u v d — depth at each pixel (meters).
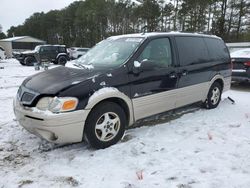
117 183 3.12
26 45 46.16
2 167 3.51
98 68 4.26
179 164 3.54
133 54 4.38
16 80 11.45
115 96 4.02
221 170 3.39
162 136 4.51
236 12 44.69
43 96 3.64
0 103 6.90
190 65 5.29
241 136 4.51
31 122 3.71
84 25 68.94
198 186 3.05
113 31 62.34
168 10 50.75
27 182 3.16
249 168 3.43
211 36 6.27
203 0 44.28
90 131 3.84
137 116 4.43
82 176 3.28
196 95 5.60
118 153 3.86
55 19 90.62
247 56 8.37
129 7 60.59
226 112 6.00
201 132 4.70
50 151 3.97
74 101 3.62
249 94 8.25
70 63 4.93
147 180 3.18
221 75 6.28
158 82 4.63
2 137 4.50
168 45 5.00
